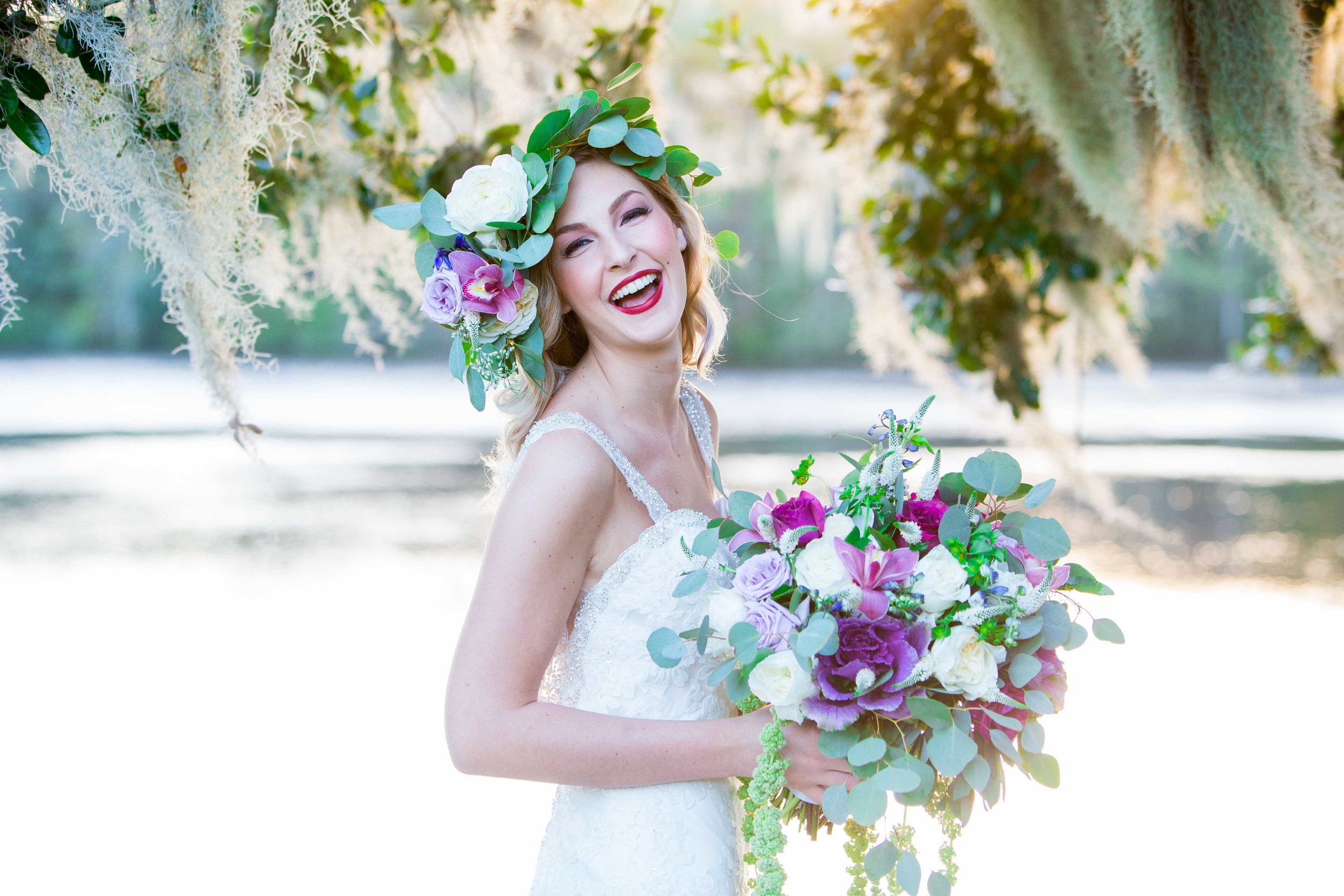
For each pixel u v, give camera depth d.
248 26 3.00
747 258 2.44
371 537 8.51
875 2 4.55
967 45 4.43
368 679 5.18
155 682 5.17
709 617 1.52
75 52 2.04
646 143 1.80
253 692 5.04
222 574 7.35
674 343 1.84
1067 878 3.19
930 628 1.49
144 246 2.53
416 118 3.54
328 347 23.91
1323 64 3.17
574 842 1.66
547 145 1.75
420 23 3.78
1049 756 1.52
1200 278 22.80
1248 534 8.44
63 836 3.62
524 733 1.54
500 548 1.60
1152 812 3.66
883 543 1.52
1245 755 4.14
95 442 13.76
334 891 3.23
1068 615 1.56
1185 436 13.69
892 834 1.57
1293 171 2.81
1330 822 3.52
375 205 3.53
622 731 1.58
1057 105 3.36
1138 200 3.48
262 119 2.40
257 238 2.84
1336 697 4.79
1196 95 2.82
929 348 5.10
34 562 7.75
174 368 21.53
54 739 4.49
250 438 2.70
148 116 2.31
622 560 1.67
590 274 1.75
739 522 1.58
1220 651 5.56
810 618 1.49
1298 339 5.73
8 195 21.47
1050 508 9.36
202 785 4.04
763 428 13.77
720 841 1.66
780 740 1.56
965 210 4.62
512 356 1.83
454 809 3.89
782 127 5.00
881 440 1.64
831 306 22.84
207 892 3.23
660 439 1.85
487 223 1.72
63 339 22.81
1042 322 4.69
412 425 15.12
